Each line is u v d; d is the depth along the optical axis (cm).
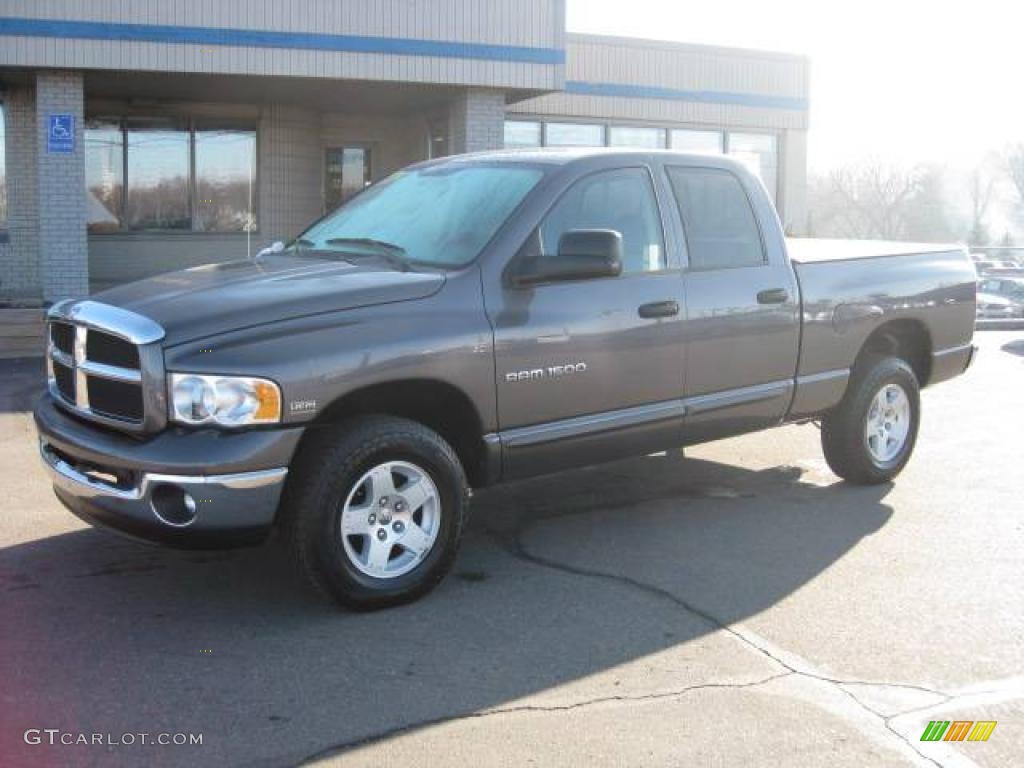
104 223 1819
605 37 2234
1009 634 481
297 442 465
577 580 543
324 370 467
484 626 482
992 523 647
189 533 454
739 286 623
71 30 1429
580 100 2228
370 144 2038
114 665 439
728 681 431
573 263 527
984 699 419
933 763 370
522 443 539
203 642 462
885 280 709
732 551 591
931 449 855
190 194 1866
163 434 458
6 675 429
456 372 507
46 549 580
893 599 521
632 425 580
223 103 1856
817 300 665
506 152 629
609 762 367
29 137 1644
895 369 720
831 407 693
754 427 652
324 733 385
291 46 1522
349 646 459
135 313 475
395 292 500
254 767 362
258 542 474
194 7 1473
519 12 1639
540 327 537
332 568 477
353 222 620
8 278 1656
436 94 1744
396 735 384
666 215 603
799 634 479
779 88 2427
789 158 2483
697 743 381
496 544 600
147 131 1825
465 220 559
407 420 502
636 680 431
